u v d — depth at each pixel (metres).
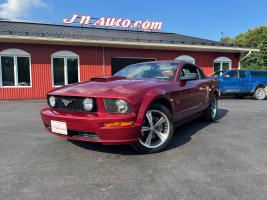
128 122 3.43
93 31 17.80
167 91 4.16
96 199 2.54
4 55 13.44
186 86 4.84
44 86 14.37
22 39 13.00
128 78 4.57
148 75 4.84
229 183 2.89
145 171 3.22
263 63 29.55
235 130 5.46
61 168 3.32
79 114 3.63
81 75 15.16
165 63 5.17
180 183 2.89
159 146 3.95
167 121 4.09
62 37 13.59
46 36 13.30
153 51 16.88
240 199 2.54
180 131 5.36
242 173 3.16
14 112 8.45
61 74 14.74
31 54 13.95
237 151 4.01
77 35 14.59
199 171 3.22
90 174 3.13
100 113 3.50
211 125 5.99
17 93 13.84
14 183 2.89
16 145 4.36
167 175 3.10
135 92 3.63
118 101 3.45
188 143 4.45
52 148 4.16
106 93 3.54
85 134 3.60
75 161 3.57
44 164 3.46
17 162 3.55
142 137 3.84
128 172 3.19
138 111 3.56
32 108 9.60
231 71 13.56
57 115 3.76
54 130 3.86
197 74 5.79
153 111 3.92
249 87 13.52
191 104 5.11
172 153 3.91
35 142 4.52
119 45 15.41
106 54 15.65
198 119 6.54
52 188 2.77
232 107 9.61
